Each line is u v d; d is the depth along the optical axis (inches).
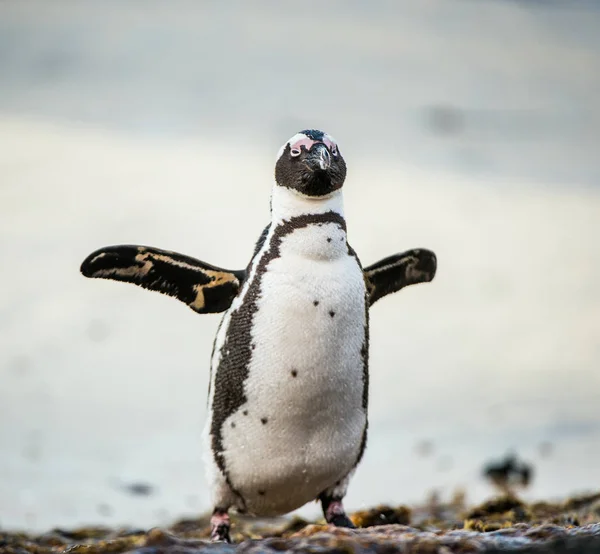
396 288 705.6
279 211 635.5
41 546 757.9
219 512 669.3
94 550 552.4
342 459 644.1
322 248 622.5
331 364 615.2
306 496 661.9
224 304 653.9
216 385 641.0
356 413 637.9
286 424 623.2
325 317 611.2
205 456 659.4
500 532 543.5
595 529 542.0
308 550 486.9
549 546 476.4
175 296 660.7
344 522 661.9
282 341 612.4
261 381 618.2
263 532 808.3
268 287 619.8
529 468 1033.5
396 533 536.4
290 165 629.9
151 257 655.1
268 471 637.3
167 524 892.6
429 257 706.8
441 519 844.6
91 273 652.1
